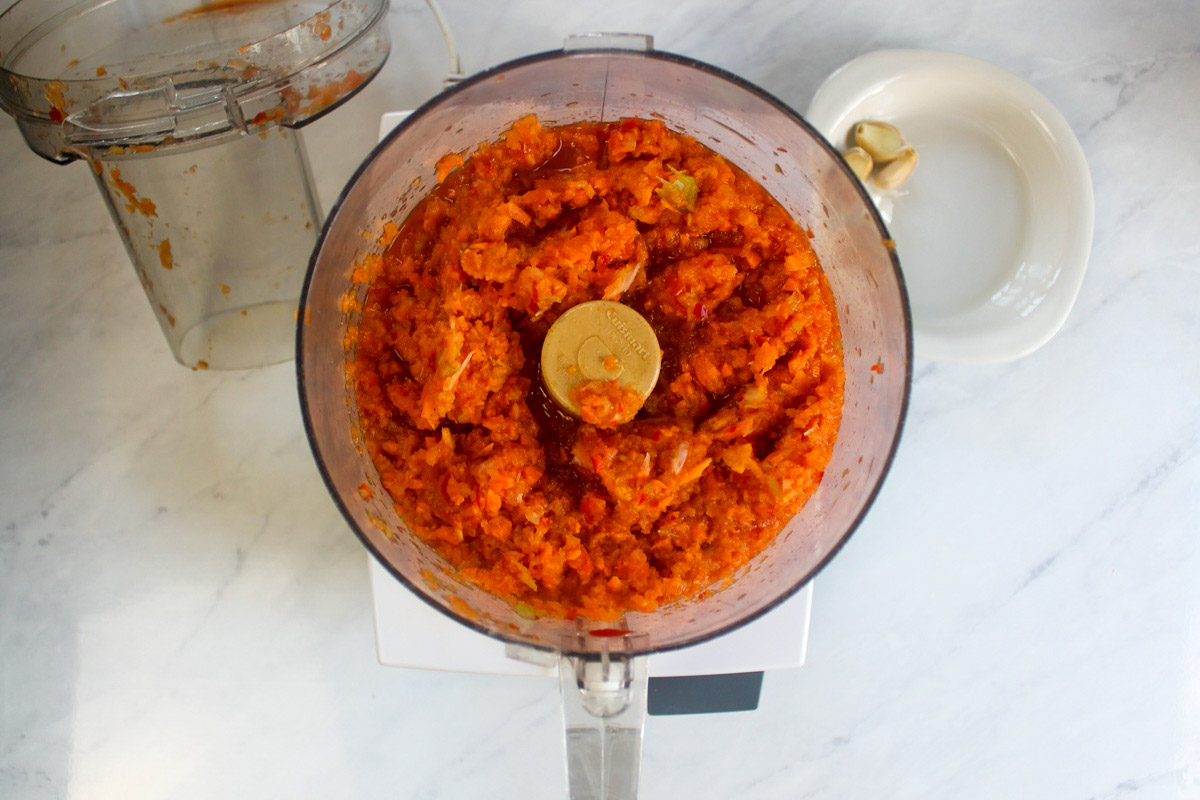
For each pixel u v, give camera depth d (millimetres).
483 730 637
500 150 553
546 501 533
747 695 602
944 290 622
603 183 542
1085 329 636
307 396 502
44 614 630
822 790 644
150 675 632
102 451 628
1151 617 638
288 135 598
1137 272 634
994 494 637
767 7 626
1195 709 645
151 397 628
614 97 552
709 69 510
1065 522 637
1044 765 646
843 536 513
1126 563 636
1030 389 635
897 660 641
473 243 532
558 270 530
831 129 604
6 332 626
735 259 544
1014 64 630
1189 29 627
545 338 537
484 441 531
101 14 561
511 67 508
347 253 531
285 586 631
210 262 609
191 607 631
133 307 628
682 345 544
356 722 637
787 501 534
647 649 509
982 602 639
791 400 542
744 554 539
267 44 542
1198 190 632
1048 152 609
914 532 638
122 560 629
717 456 537
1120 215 634
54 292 627
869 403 535
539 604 532
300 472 630
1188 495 635
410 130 521
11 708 631
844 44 628
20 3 544
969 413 636
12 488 628
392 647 570
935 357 611
